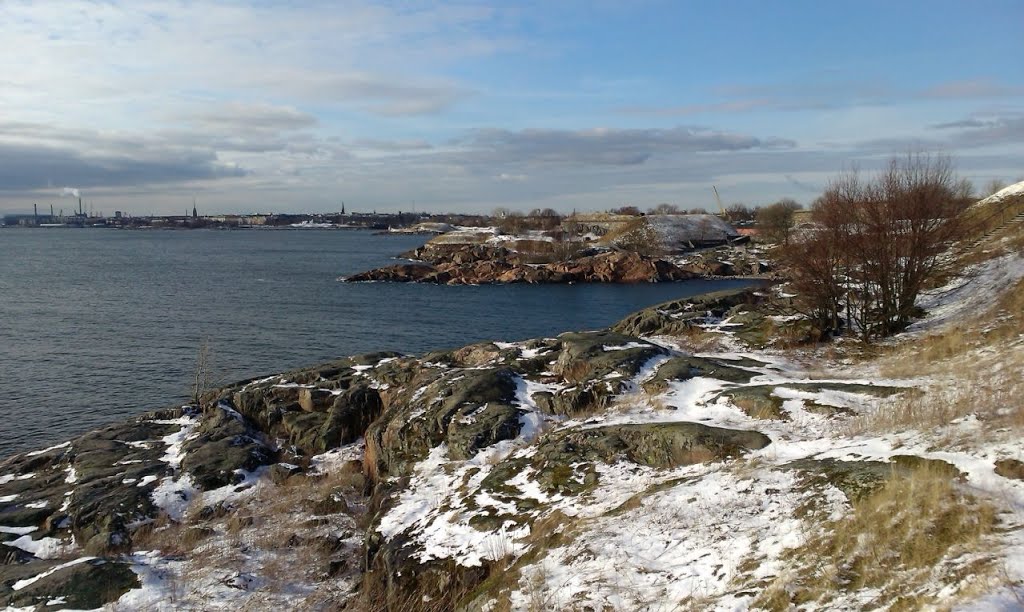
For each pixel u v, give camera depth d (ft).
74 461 68.80
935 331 76.18
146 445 72.84
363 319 182.60
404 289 255.70
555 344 78.64
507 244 372.17
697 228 400.67
